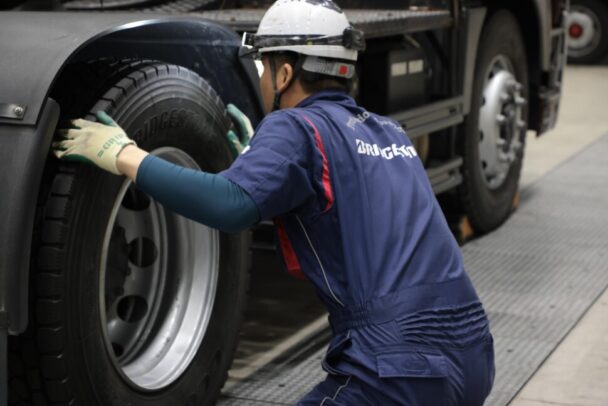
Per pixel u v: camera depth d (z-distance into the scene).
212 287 3.66
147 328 3.60
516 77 6.97
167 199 2.45
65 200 2.92
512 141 6.83
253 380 4.21
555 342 4.67
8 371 3.00
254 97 3.72
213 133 3.58
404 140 2.79
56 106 2.85
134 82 3.16
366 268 2.54
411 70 5.51
